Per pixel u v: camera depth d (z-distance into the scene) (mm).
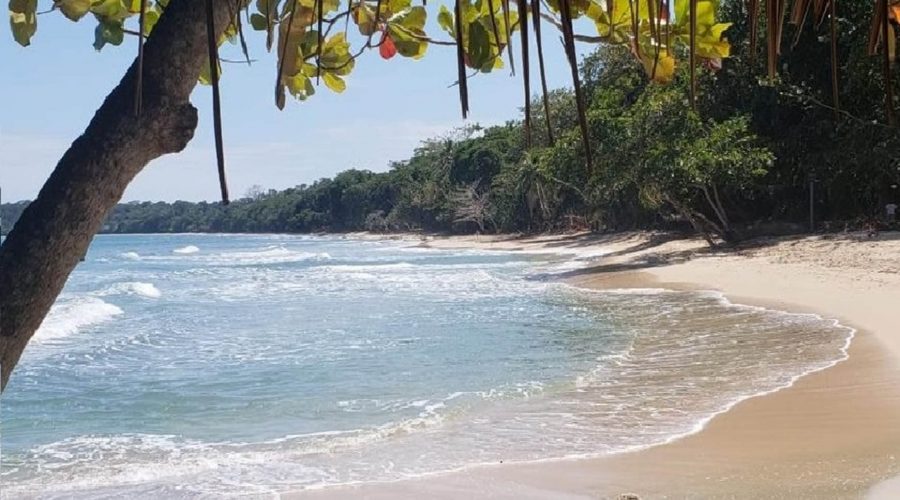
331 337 15758
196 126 1369
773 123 31891
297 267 43719
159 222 175375
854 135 27891
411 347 14031
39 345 15758
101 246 96750
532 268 32719
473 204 79250
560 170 32906
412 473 6949
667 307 17234
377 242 88125
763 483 5945
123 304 24141
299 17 1710
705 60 1682
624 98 34781
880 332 11781
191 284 32312
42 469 7590
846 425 7277
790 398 8438
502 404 9391
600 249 41156
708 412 8188
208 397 10672
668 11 1468
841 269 20188
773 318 14320
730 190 31844
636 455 6973
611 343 13250
